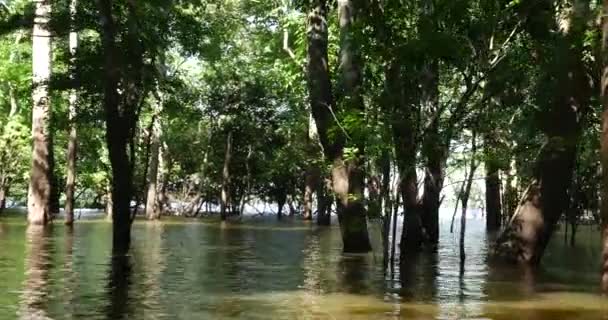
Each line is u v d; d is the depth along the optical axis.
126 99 15.45
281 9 28.81
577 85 12.12
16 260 13.20
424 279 11.14
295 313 7.86
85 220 32.62
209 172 43.50
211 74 36.06
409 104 12.05
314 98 16.39
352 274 11.77
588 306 8.52
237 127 37.47
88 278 10.64
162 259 14.02
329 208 32.22
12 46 32.34
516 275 11.74
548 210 13.04
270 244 18.98
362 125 12.04
